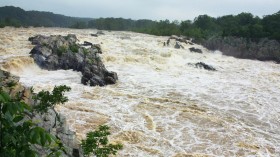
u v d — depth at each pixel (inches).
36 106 388.2
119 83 1206.3
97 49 1648.6
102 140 373.7
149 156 657.0
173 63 1668.3
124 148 679.1
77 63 1344.7
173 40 2342.5
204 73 1523.1
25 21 6471.5
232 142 757.9
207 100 1078.4
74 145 404.8
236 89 1256.2
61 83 1137.4
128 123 817.5
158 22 4028.1
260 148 739.4
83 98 986.1
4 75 412.8
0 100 139.0
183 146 717.3
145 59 1635.1
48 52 1400.1
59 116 437.1
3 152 144.1
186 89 1192.2
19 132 148.5
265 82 1434.5
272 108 1046.4
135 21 5836.6
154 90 1147.3
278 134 838.5
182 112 931.3
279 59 2249.0
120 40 2127.2
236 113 970.1
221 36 2664.9
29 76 1198.9
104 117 839.1
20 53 1423.5
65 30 2755.9
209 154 688.4
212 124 857.5
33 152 146.6
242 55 2368.4
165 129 802.2
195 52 2116.1
